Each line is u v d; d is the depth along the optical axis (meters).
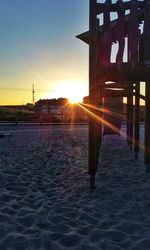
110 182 6.11
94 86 5.73
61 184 6.06
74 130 21.22
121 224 3.93
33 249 3.29
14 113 46.88
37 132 19.45
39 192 5.49
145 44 5.76
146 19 5.77
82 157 9.36
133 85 10.59
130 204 4.73
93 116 5.71
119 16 5.77
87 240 3.48
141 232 3.68
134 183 5.98
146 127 6.80
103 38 5.89
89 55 5.73
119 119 15.81
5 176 6.67
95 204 4.77
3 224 3.98
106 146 11.73
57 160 8.80
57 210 4.50
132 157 9.09
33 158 9.10
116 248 3.28
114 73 5.76
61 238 3.54
